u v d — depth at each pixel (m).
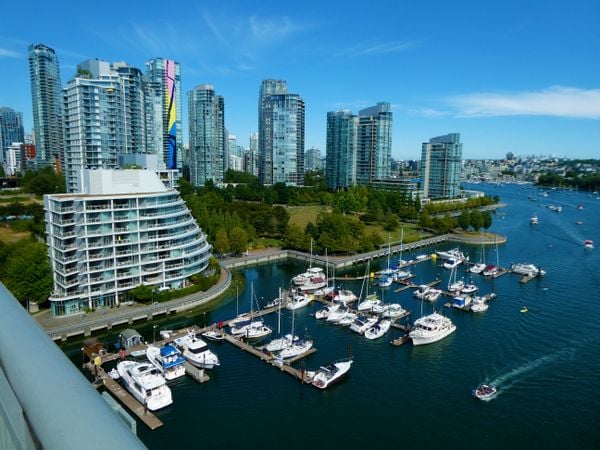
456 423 65.69
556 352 88.31
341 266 160.50
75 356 85.62
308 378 76.94
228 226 172.38
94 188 105.69
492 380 77.75
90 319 96.12
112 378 75.81
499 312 111.56
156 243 110.94
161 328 99.56
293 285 134.62
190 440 61.47
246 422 65.62
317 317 107.56
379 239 181.25
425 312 113.19
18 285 97.38
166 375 76.62
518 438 62.38
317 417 66.94
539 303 117.81
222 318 106.94
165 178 188.25
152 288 107.00
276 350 88.06
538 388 75.00
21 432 5.83
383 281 136.12
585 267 154.75
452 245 198.25
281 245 184.75
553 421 66.12
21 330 7.76
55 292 98.38
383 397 72.50
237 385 75.75
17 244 121.44
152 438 61.69
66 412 5.08
